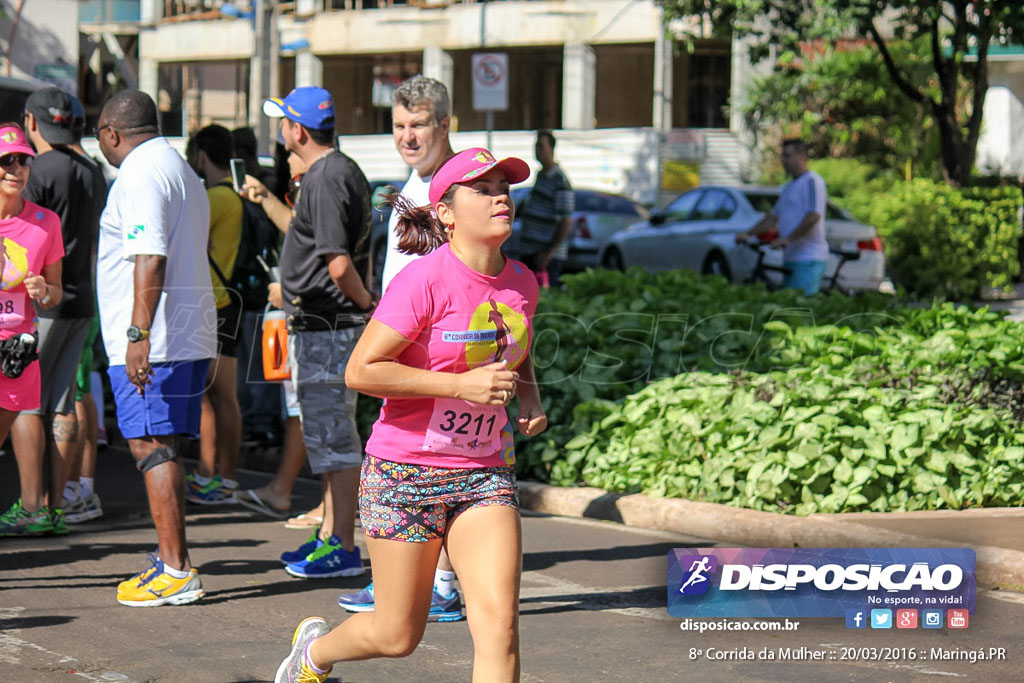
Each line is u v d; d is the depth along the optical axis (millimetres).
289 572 8250
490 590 4680
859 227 23188
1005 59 35500
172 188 7266
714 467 9875
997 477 9695
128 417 7344
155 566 7535
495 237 4781
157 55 51531
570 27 45594
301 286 7906
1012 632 7008
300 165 8477
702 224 25359
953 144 26781
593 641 6871
